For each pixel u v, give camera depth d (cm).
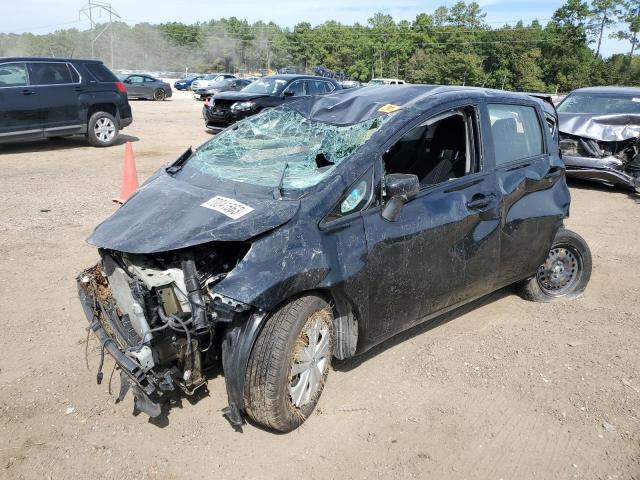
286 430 318
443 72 9806
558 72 9000
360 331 348
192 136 1544
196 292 294
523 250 449
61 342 412
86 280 370
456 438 326
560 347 432
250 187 351
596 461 311
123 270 326
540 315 488
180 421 331
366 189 343
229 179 368
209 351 319
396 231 349
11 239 622
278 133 413
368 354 411
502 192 419
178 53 12888
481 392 370
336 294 323
